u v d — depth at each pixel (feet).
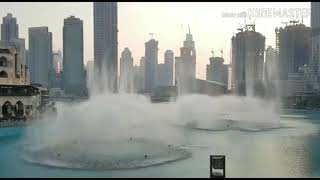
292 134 439.22
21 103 437.99
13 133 380.78
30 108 442.91
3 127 378.73
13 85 439.63
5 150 302.04
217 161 202.90
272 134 436.76
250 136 416.26
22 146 311.68
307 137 411.13
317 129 490.08
